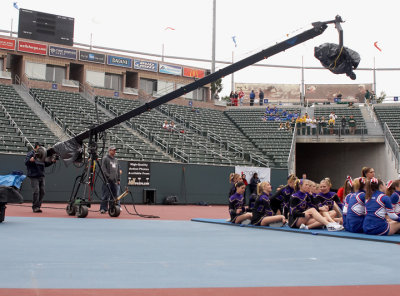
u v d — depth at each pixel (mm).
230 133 31609
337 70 10141
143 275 4371
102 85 34375
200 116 33750
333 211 10102
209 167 21656
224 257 5621
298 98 46656
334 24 10141
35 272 4352
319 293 3736
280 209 10883
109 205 12461
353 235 8258
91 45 41469
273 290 3826
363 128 29828
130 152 22625
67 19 33906
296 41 10477
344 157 32312
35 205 12570
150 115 31016
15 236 7215
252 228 9898
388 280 4305
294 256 5805
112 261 5121
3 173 16500
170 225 10281
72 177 17859
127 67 35375
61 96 30062
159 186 20172
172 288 3834
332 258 5680
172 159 23516
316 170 34062
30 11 32656
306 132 30578
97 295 3523
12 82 32969
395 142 28125
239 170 22562
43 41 32969
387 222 8438
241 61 10984
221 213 15633
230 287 3920
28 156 12469
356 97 46500
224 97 51500
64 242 6676
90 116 27422
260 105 38844
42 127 23922
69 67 33375
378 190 8508
